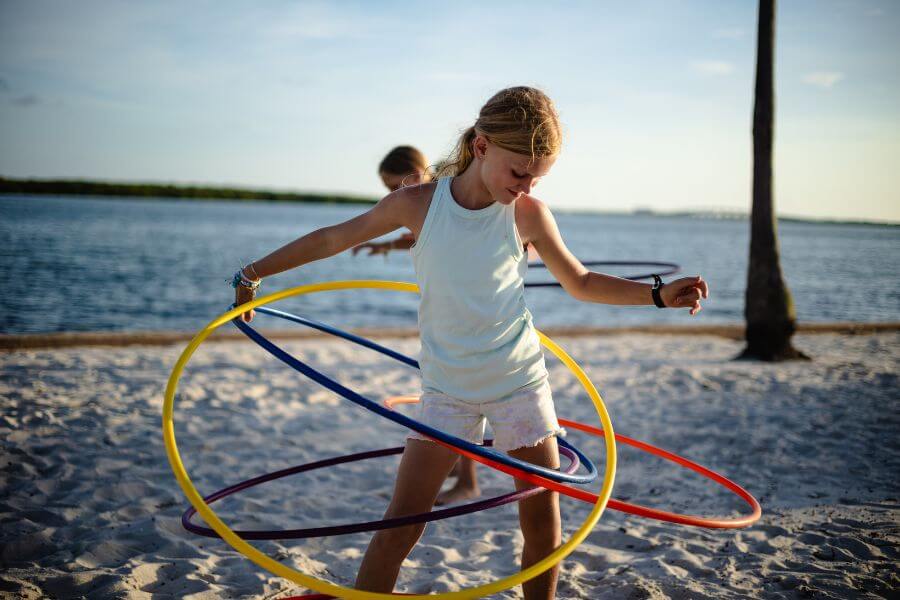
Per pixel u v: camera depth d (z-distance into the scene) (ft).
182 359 7.09
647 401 19.83
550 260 7.32
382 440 16.14
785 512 11.94
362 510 12.21
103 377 20.42
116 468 13.39
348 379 21.61
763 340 26.66
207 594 8.92
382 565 6.82
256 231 161.99
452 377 6.83
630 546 10.91
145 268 69.15
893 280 78.23
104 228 143.02
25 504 11.65
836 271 91.09
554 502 7.08
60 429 15.46
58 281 56.44
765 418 17.93
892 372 23.94
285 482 13.34
